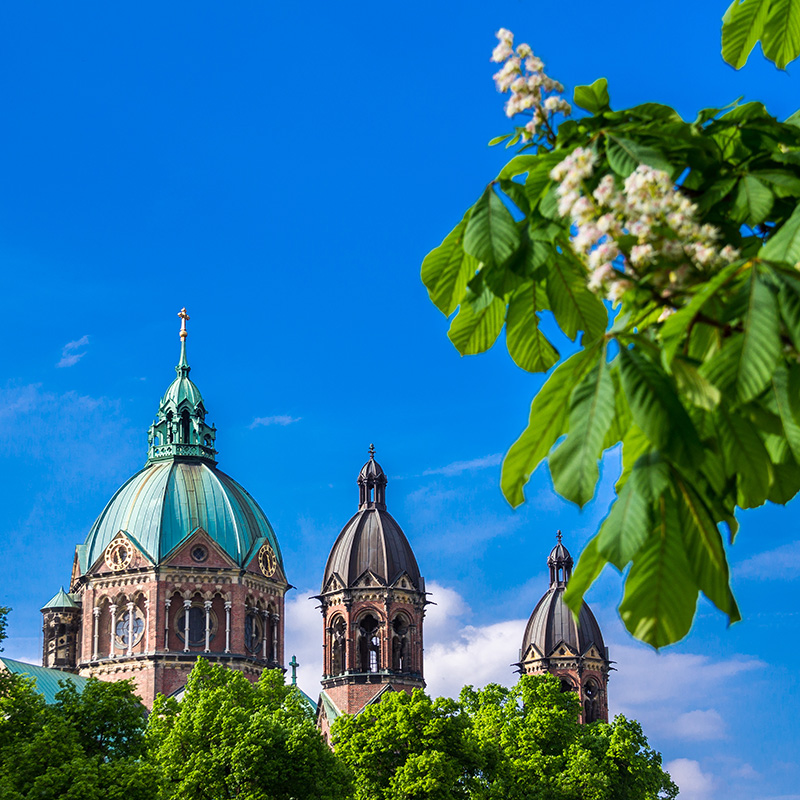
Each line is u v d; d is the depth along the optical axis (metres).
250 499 131.75
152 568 119.38
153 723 88.06
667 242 8.38
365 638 125.50
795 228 8.41
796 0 11.10
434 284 10.23
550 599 149.25
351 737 86.88
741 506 9.44
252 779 76.00
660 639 7.88
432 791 80.38
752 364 7.71
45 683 110.31
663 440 7.71
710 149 9.55
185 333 136.25
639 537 7.80
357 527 128.50
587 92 9.85
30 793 59.16
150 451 131.12
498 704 110.88
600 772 104.62
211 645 119.31
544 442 8.36
